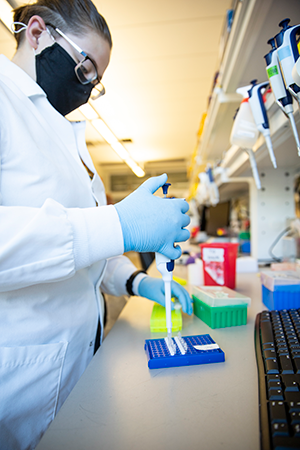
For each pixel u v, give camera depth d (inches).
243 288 48.2
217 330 29.8
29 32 28.9
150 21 80.6
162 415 16.1
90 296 31.7
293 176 73.1
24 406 22.6
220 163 75.6
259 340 24.6
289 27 24.0
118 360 23.4
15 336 23.3
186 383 19.4
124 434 14.7
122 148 95.3
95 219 22.3
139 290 37.9
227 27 42.8
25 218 19.6
